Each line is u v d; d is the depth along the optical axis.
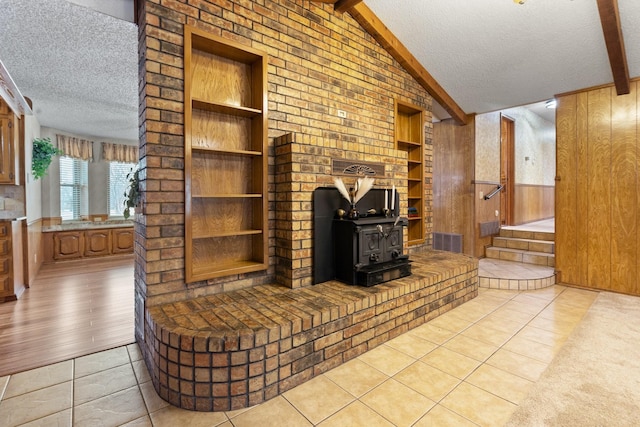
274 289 2.70
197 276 2.41
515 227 6.04
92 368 2.23
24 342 2.63
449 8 3.18
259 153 2.73
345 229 2.88
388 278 2.92
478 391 1.96
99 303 3.60
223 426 1.68
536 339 2.66
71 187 6.51
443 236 5.57
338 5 3.29
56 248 5.85
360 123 3.61
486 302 3.58
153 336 2.03
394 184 3.60
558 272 4.23
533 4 2.94
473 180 5.20
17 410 1.79
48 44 3.02
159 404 1.86
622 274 3.77
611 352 2.42
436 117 5.46
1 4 2.40
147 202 2.21
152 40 2.21
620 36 3.02
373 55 3.76
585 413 1.75
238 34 2.61
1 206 3.94
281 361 1.96
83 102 4.58
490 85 4.26
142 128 2.33
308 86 3.11
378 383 2.05
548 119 7.71
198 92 2.58
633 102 3.64
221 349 1.80
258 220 2.82
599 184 3.90
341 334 2.29
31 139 4.80
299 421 1.72
